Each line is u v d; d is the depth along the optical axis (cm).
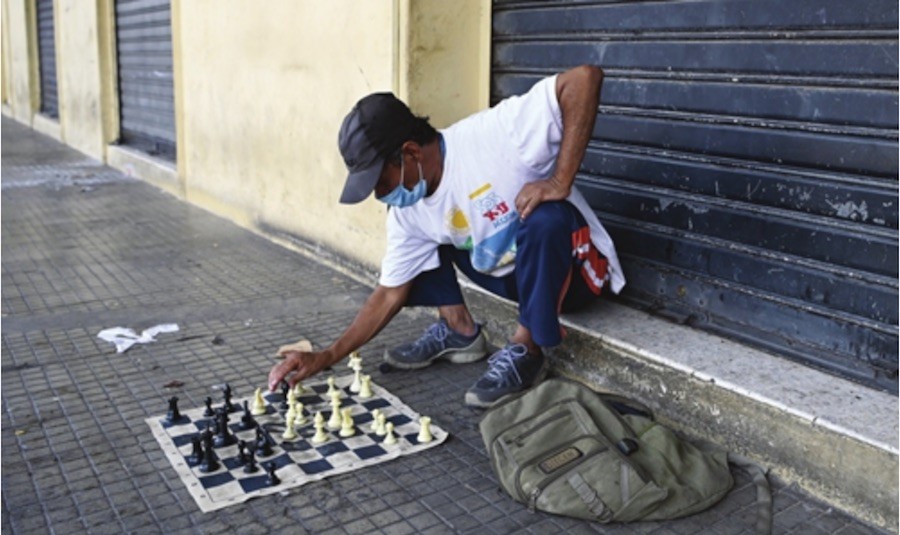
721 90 329
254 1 588
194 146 727
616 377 334
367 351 387
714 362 307
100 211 720
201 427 309
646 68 357
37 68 1384
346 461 284
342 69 489
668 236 358
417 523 252
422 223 330
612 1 367
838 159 294
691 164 345
